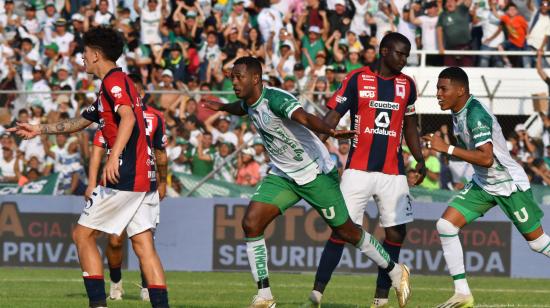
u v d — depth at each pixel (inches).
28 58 2413.9
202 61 2352.4
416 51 2305.6
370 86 1135.0
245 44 2373.3
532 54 2276.1
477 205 1118.4
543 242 1130.0
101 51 895.1
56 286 1585.9
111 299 1338.6
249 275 1849.2
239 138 1984.5
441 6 2399.1
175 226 1935.3
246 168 1957.4
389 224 1145.4
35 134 976.3
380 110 1133.1
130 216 902.4
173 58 2340.1
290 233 1907.0
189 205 1932.8
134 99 890.7
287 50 2305.6
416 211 1889.8
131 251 1957.4
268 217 1065.5
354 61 2293.3
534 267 1883.6
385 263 1087.6
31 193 1988.2
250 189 1943.9
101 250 1935.3
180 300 1332.4
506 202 1111.0
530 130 1987.0
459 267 1108.5
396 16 2402.8
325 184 1053.2
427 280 1793.8
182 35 2358.5
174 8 2417.6
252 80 1016.9
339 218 1061.1
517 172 1112.8
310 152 1045.2
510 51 2299.5
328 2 2363.4
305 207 1908.2
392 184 1140.5
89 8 2452.0
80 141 1972.2
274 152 1050.1
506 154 1108.5
